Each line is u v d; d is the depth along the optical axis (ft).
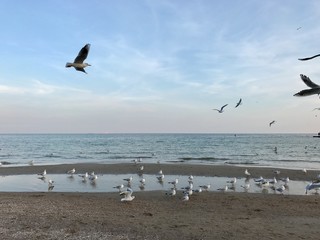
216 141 451.94
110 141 462.19
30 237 47.14
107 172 128.36
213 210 64.85
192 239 46.47
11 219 55.26
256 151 258.37
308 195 83.20
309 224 54.19
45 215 57.88
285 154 228.43
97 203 69.87
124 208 65.36
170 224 53.31
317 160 184.55
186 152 249.14
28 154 227.61
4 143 400.26
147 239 46.44
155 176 119.14
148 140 496.64
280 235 48.14
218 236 47.55
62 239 46.44
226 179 112.57
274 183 100.58
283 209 65.72
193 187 96.17
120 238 46.80
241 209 65.72
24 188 97.71
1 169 135.85
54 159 189.98
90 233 48.75
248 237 47.16
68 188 96.99
